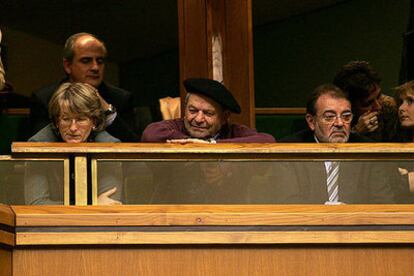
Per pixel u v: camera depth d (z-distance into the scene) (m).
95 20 15.42
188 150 6.85
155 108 10.56
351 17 14.50
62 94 7.52
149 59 15.59
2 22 14.64
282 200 6.91
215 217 6.62
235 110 7.98
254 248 6.69
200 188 6.86
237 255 6.68
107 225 6.55
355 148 6.97
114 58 15.59
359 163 6.98
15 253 6.52
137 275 6.59
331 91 8.13
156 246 6.61
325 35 14.79
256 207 6.76
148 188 6.83
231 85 10.38
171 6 15.45
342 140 8.09
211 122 7.92
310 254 6.73
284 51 15.05
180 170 6.86
